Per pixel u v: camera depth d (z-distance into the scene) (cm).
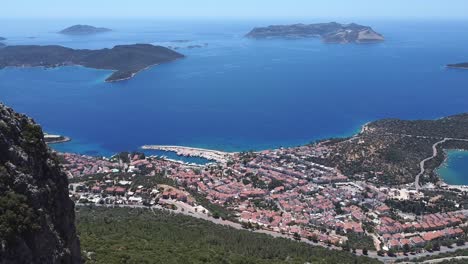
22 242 6588
